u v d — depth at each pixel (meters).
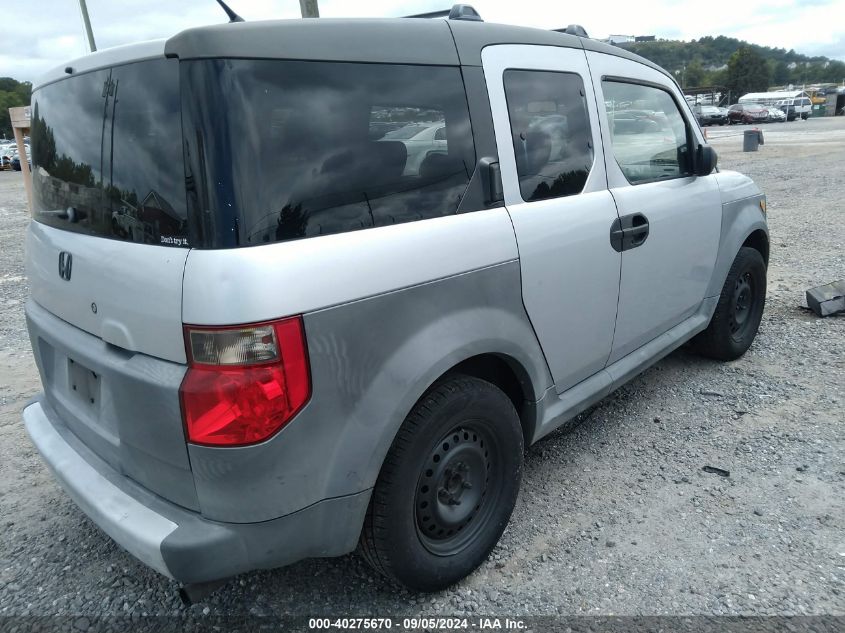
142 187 1.98
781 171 15.40
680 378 4.38
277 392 1.85
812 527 2.81
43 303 2.62
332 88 2.06
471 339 2.35
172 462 1.98
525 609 2.44
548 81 2.86
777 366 4.50
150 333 1.95
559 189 2.87
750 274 4.52
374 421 2.08
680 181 3.73
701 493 3.09
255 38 1.90
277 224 1.89
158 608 2.52
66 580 2.68
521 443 2.68
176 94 1.87
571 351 2.97
